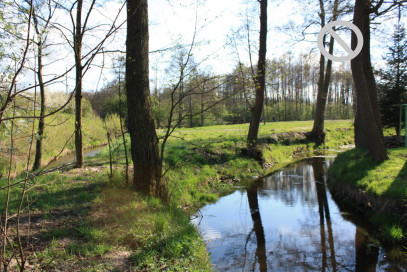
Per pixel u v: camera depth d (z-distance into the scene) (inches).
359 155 426.0
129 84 249.0
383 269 202.2
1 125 92.4
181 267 164.1
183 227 223.8
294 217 307.7
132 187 264.7
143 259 163.6
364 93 382.0
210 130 965.2
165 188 271.9
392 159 384.2
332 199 367.2
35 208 218.1
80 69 127.0
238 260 214.7
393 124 679.7
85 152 789.9
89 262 153.3
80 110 352.2
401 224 243.9
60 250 159.9
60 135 601.0
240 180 475.5
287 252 229.1
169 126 258.8
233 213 318.7
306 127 1080.8
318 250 232.4
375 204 286.8
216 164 500.7
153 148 258.7
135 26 241.4
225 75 240.5
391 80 669.9
